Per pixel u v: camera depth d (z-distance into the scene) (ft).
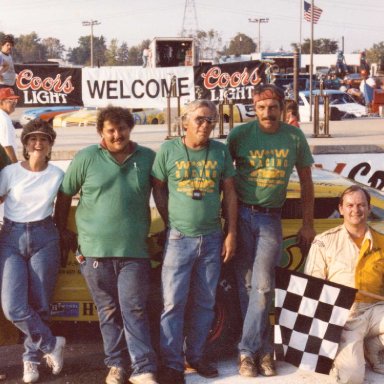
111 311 16.87
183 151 16.39
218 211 16.71
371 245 17.13
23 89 46.52
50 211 17.10
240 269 17.48
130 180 16.30
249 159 17.03
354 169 31.99
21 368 17.95
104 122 15.99
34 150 16.80
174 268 16.61
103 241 16.30
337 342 16.66
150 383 16.16
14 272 16.65
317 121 41.91
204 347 17.75
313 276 17.01
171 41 93.35
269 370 17.16
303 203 17.61
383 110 88.79
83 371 17.71
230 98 45.93
